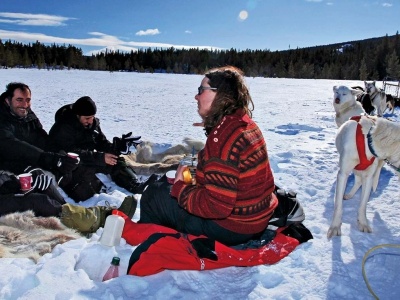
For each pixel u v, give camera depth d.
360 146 3.10
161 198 2.93
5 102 3.82
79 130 4.25
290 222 3.08
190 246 2.62
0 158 3.75
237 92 2.45
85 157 4.01
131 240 2.92
